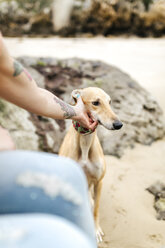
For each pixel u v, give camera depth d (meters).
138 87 5.05
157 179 3.60
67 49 14.01
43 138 3.84
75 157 2.77
